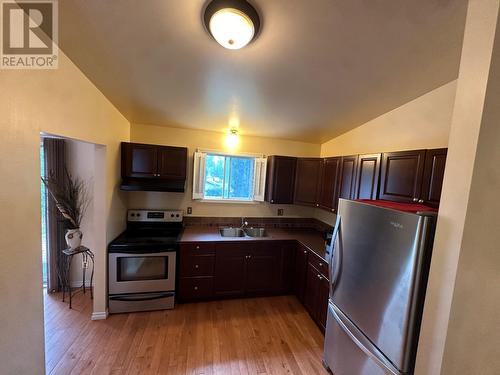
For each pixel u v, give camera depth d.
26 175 1.20
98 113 2.10
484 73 0.94
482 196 1.00
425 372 1.14
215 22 1.27
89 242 2.94
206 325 2.43
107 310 2.49
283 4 1.21
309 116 2.66
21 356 1.20
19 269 1.17
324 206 3.00
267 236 3.19
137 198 3.19
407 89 1.93
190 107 2.53
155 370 1.86
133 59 1.66
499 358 1.12
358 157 2.41
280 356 2.08
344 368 1.69
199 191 3.28
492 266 1.07
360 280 1.54
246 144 3.48
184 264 2.75
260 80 1.94
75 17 1.28
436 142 1.89
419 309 1.19
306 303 2.74
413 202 1.74
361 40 1.42
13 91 1.11
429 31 1.31
